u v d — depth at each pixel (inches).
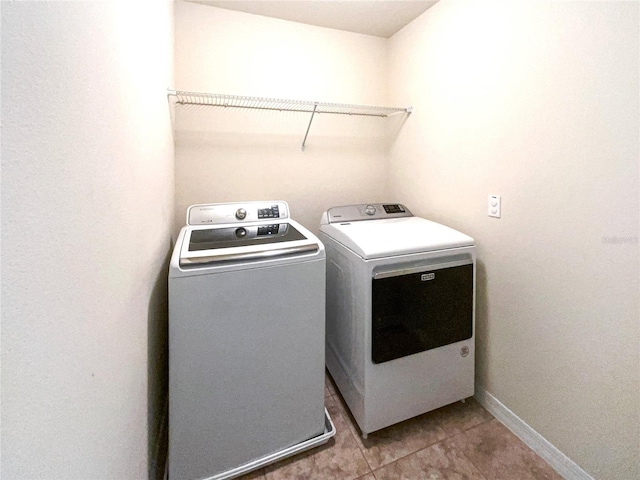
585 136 41.8
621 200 38.4
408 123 82.7
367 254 51.1
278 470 49.8
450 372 59.1
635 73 36.0
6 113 13.6
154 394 45.6
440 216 72.3
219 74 74.1
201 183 75.7
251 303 44.9
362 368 53.7
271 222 67.1
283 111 81.2
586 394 44.1
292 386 49.5
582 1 40.7
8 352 13.7
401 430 57.8
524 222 51.6
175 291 40.6
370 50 89.0
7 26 13.6
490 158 57.5
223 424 45.5
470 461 51.1
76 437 20.0
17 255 14.4
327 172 88.2
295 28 80.0
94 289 22.8
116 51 27.4
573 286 44.8
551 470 49.1
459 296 57.9
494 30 54.7
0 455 13.1
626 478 39.9
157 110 46.8
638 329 37.8
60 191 18.2
